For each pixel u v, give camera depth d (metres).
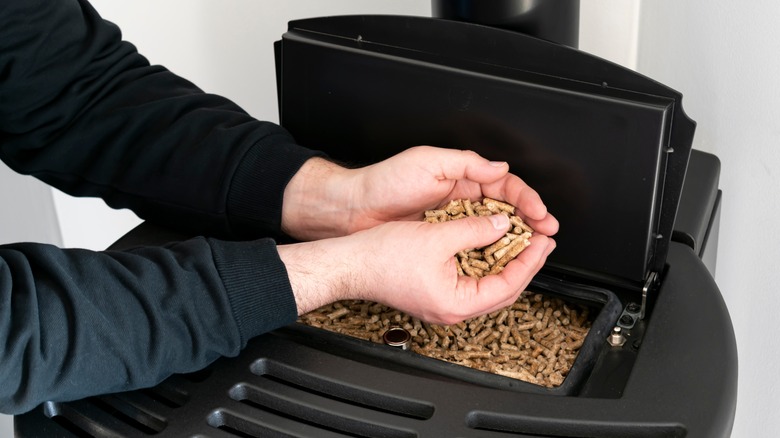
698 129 1.19
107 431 0.79
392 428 0.76
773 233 1.12
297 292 0.86
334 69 0.97
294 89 1.01
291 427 0.78
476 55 0.91
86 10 1.05
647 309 0.91
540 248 0.85
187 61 1.57
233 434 0.78
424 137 0.95
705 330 0.84
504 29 0.94
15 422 0.82
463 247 0.85
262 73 1.56
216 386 0.82
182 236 1.02
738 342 1.24
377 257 0.86
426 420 0.77
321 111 1.01
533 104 0.87
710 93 1.15
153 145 0.99
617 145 0.84
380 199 0.94
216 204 0.97
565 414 0.76
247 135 0.97
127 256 0.82
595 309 0.93
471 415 0.77
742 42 1.07
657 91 0.82
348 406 0.79
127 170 1.00
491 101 0.89
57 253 0.80
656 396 0.77
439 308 0.85
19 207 1.63
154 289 0.80
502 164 0.89
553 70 0.87
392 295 0.86
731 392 0.78
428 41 0.93
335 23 0.98
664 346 0.82
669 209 0.87
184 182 0.98
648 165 0.83
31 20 0.97
